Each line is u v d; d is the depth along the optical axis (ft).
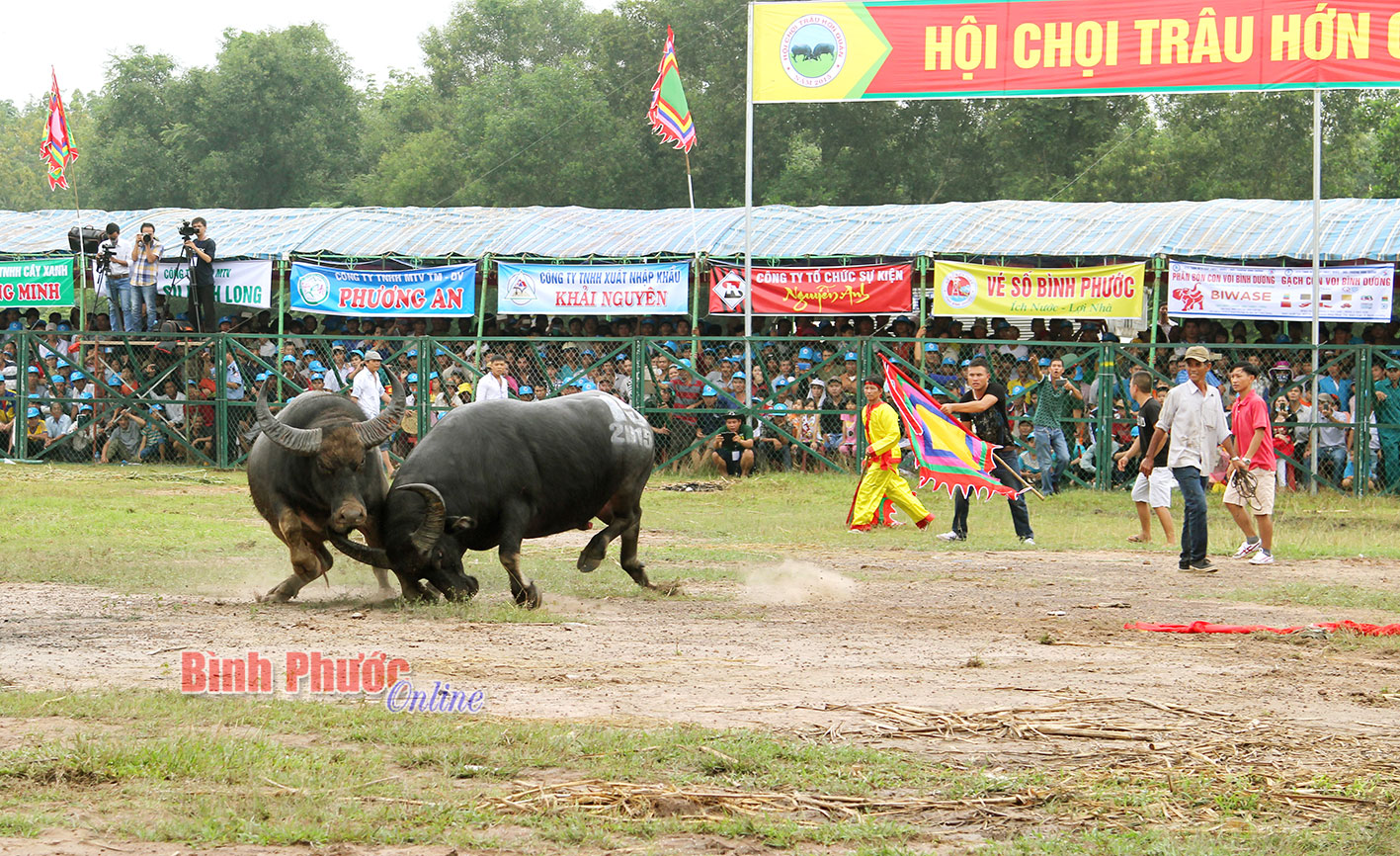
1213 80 68.64
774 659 27.50
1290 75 67.97
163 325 81.15
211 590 36.40
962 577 42.47
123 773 18.10
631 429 37.32
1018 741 21.12
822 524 56.80
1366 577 43.24
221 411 75.77
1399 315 78.28
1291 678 26.20
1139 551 50.03
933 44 71.41
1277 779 19.25
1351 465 67.92
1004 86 70.69
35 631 29.22
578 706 22.79
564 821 16.97
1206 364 44.75
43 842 15.78
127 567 39.99
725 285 75.36
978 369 52.42
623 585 38.60
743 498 65.00
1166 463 53.36
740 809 17.58
